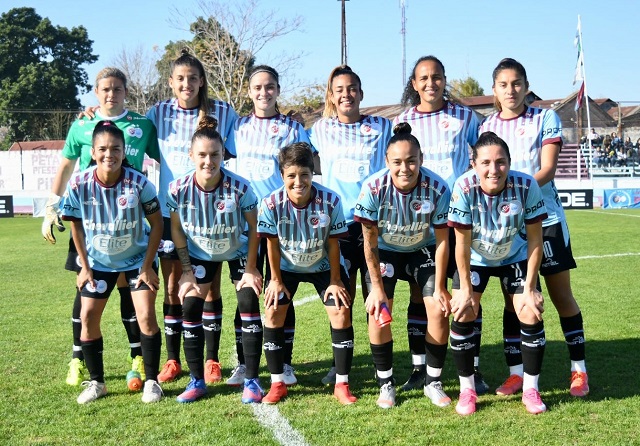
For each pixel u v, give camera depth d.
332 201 4.42
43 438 3.83
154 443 3.73
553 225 4.68
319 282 4.68
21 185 28.98
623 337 6.11
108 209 4.44
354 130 5.07
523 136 4.80
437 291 4.40
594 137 30.84
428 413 4.22
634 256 11.42
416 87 5.09
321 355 5.74
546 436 3.77
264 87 5.14
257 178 5.20
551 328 6.56
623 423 3.95
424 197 4.34
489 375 5.09
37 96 49.22
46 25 51.03
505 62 4.81
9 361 5.53
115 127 4.40
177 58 5.18
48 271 10.98
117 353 5.82
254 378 4.56
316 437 3.79
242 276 4.75
